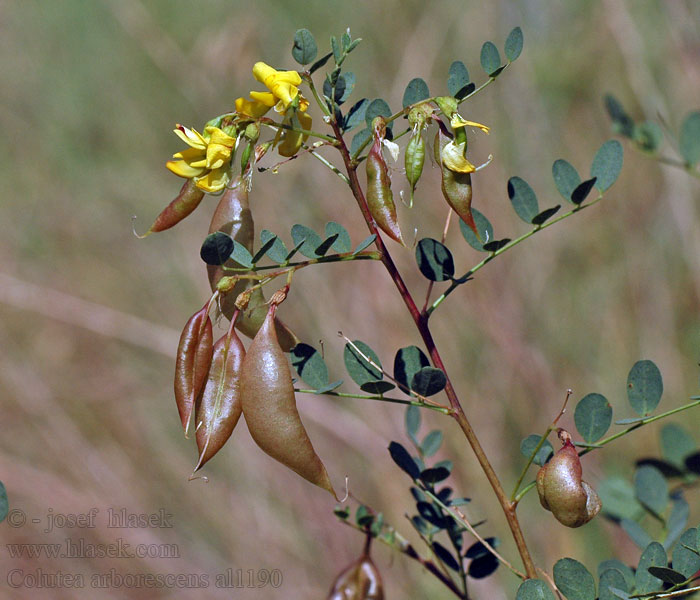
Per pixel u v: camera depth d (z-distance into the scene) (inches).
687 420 154.7
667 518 88.7
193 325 62.5
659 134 119.1
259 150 62.5
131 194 223.6
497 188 182.4
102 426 191.5
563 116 192.2
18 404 192.2
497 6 203.5
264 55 218.1
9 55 251.3
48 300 203.3
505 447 161.0
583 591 62.2
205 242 60.7
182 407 62.2
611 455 155.6
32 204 229.9
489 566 80.5
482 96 196.2
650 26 190.5
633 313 170.7
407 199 175.3
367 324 171.5
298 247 64.5
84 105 237.3
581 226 180.7
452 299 172.2
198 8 228.1
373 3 205.3
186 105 226.2
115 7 231.0
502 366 166.6
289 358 71.1
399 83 194.9
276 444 60.4
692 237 165.3
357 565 84.7
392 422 164.2
